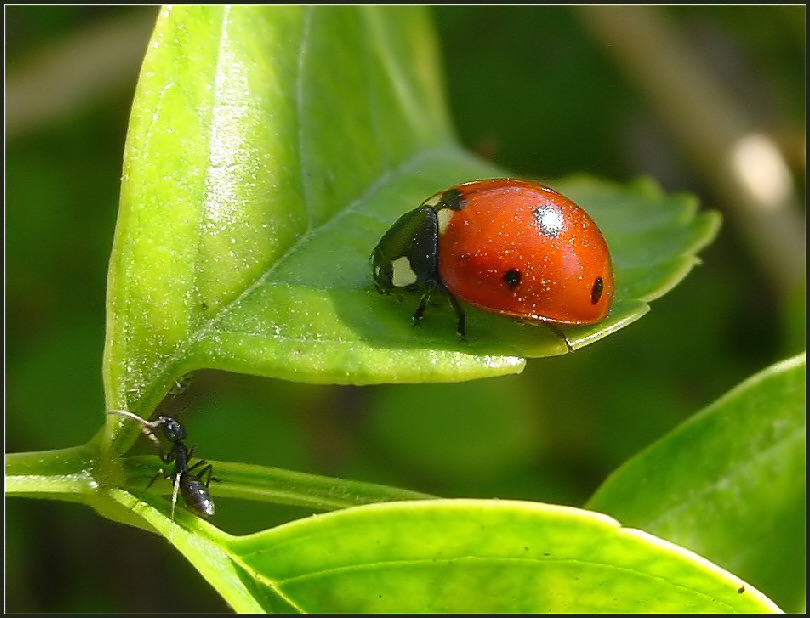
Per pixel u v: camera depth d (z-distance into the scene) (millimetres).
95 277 84
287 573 54
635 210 71
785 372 61
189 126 57
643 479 61
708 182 85
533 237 59
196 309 56
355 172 64
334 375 55
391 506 52
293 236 60
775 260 82
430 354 55
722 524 60
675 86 84
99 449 55
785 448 61
